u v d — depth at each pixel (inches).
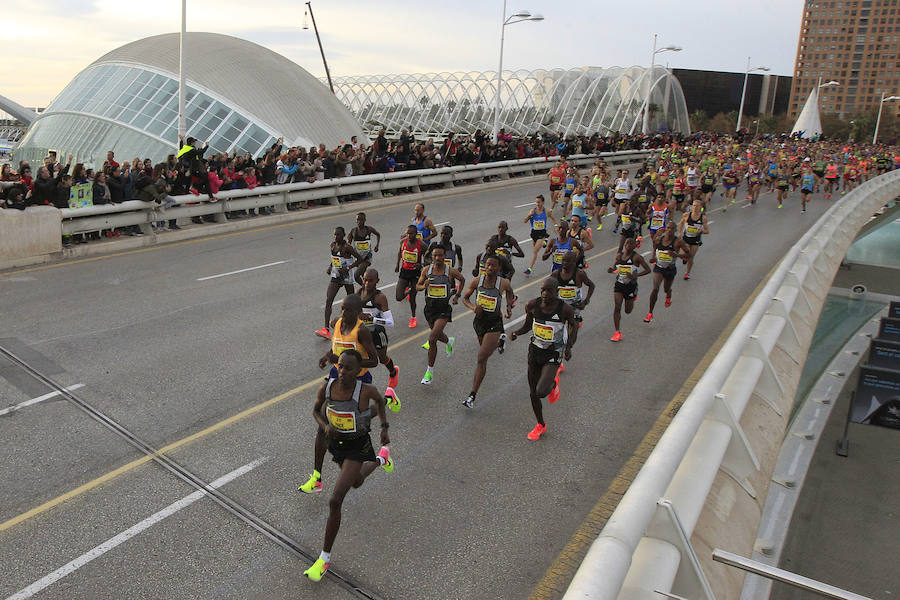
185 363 358.3
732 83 6815.9
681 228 620.1
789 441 644.7
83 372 339.6
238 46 1656.0
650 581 139.9
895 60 6796.3
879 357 698.2
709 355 409.1
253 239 687.1
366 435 206.4
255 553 209.8
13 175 596.1
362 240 446.9
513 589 198.8
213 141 1320.1
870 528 541.0
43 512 224.4
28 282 494.0
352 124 1723.7
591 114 2699.3
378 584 198.4
